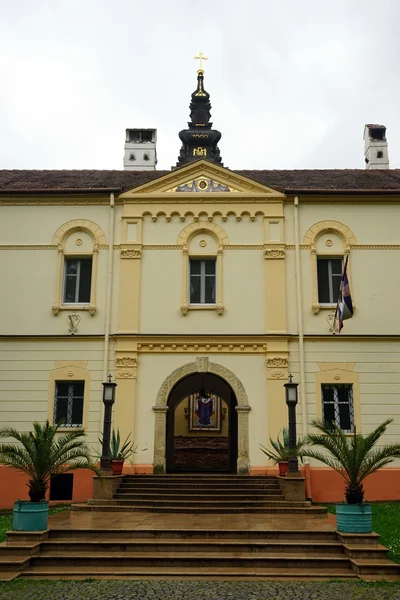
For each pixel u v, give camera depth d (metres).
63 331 20.36
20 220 21.33
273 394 19.58
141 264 20.86
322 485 18.86
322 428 13.66
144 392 19.78
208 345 20.09
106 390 16.98
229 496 16.42
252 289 20.61
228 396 24.89
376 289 20.62
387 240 21.03
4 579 10.30
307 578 10.51
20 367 20.11
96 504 16.03
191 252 21.05
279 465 17.95
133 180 23.80
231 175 21.45
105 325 20.27
